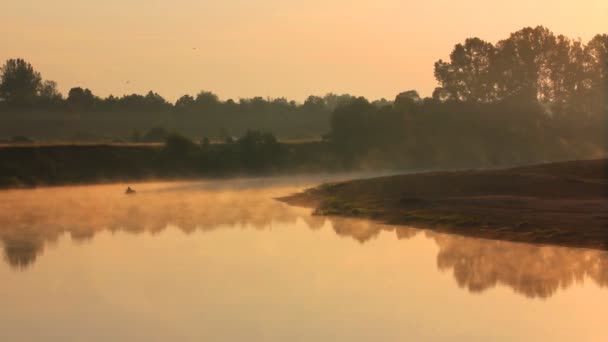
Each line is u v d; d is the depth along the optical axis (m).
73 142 108.62
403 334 20.52
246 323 21.61
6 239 38.50
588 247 33.06
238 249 34.56
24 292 25.97
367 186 58.44
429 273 28.52
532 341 19.83
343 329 20.97
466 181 54.41
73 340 20.34
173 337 20.47
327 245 35.62
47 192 73.50
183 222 45.47
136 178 91.56
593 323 21.44
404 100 125.19
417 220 43.00
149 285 26.78
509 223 39.12
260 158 105.75
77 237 39.16
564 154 121.06
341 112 120.12
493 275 27.98
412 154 116.50
